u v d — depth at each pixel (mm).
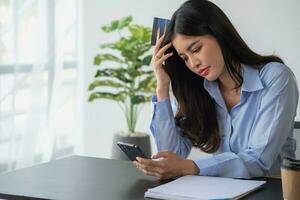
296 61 3547
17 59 3699
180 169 1622
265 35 3613
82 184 1531
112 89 4184
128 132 3615
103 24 4164
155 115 1928
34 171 1702
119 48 3480
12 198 1411
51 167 1769
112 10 4121
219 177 1615
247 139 1821
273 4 3572
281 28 3568
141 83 3535
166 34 1840
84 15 4223
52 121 4055
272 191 1475
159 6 3949
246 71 1815
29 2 3787
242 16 3664
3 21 3600
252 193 1450
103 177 1626
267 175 1764
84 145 4348
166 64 1916
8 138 3695
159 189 1419
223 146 1893
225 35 1745
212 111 1889
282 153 1852
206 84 1859
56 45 4043
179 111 1939
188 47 1729
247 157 1681
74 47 4273
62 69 4145
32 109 3852
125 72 3525
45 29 3934
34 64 3846
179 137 1939
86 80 4277
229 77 1842
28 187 1489
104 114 4250
